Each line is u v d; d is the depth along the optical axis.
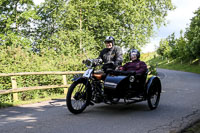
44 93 8.48
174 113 5.39
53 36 15.80
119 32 18.31
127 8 18.16
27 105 6.31
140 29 18.72
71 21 17.12
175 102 6.92
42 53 11.12
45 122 4.48
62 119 4.72
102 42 18.94
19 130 3.96
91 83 5.25
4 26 19.11
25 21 19.36
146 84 5.72
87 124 4.37
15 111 5.49
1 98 7.30
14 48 8.58
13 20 19.06
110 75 5.20
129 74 5.19
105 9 19.12
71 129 4.05
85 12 17.45
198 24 46.75
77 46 15.80
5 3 18.73
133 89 5.45
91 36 17.22
